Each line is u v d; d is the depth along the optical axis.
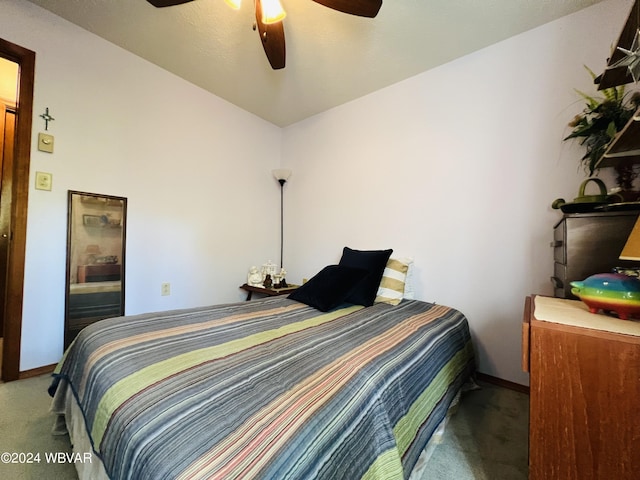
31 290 1.65
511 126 1.79
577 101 1.58
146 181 2.14
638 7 0.81
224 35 1.83
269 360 0.95
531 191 1.72
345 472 0.65
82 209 1.83
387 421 0.84
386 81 2.30
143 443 0.58
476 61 1.93
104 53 1.90
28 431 1.22
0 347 1.93
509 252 1.79
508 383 1.77
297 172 3.11
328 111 2.82
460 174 1.99
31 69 1.63
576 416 0.73
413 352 1.16
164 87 2.22
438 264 2.08
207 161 2.54
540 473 0.76
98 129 1.89
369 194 2.50
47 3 1.62
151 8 1.62
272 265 2.86
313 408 0.70
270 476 0.52
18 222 1.61
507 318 1.79
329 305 1.73
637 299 0.79
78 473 0.92
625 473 0.67
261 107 2.79
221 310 1.58
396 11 1.59
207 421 0.63
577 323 0.78
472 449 1.20
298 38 1.81
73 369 1.10
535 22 1.66
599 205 1.20
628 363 0.67
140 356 0.95
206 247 2.54
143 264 2.13
